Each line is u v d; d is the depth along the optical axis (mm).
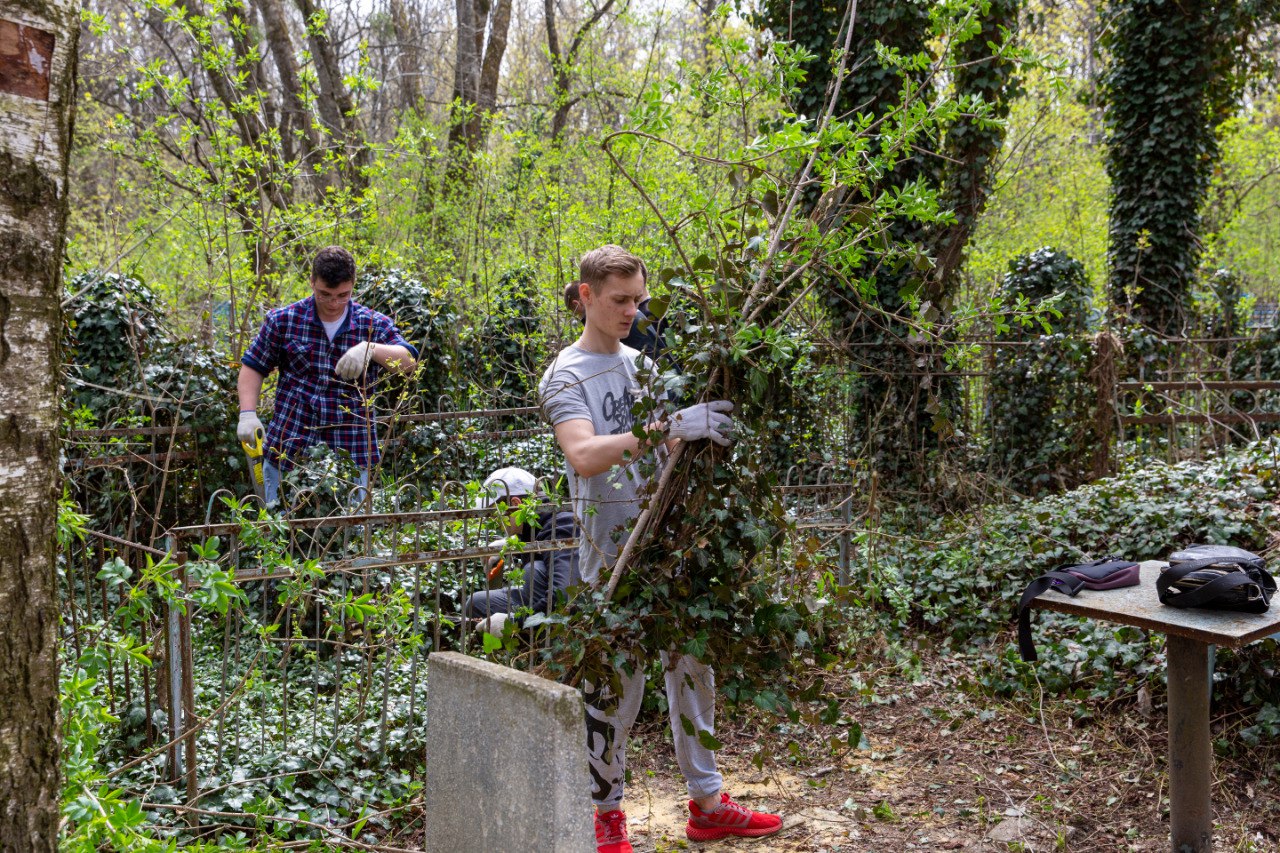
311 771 3559
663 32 14680
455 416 7145
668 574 2764
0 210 1550
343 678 4570
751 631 2846
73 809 1888
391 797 3617
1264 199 24188
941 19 3207
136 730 3607
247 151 8312
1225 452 7172
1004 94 8758
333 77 15258
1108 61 13086
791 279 2881
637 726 4430
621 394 3184
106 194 13648
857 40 8047
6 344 1571
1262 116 21750
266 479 5578
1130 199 12766
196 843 2762
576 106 17453
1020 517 6000
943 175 8898
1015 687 4656
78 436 5500
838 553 5574
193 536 3711
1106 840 3486
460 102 13828
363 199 9219
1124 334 9781
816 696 2900
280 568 3424
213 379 6195
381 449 5812
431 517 3797
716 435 2701
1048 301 3703
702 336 2729
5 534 1578
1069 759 4086
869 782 3973
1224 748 3965
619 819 3197
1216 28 12148
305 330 5551
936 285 7832
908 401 7527
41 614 1634
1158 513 5250
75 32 1652
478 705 2131
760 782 3945
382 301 8492
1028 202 19047
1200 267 14977
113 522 5602
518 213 12195
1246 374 11664
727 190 7316
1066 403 7793
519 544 3734
